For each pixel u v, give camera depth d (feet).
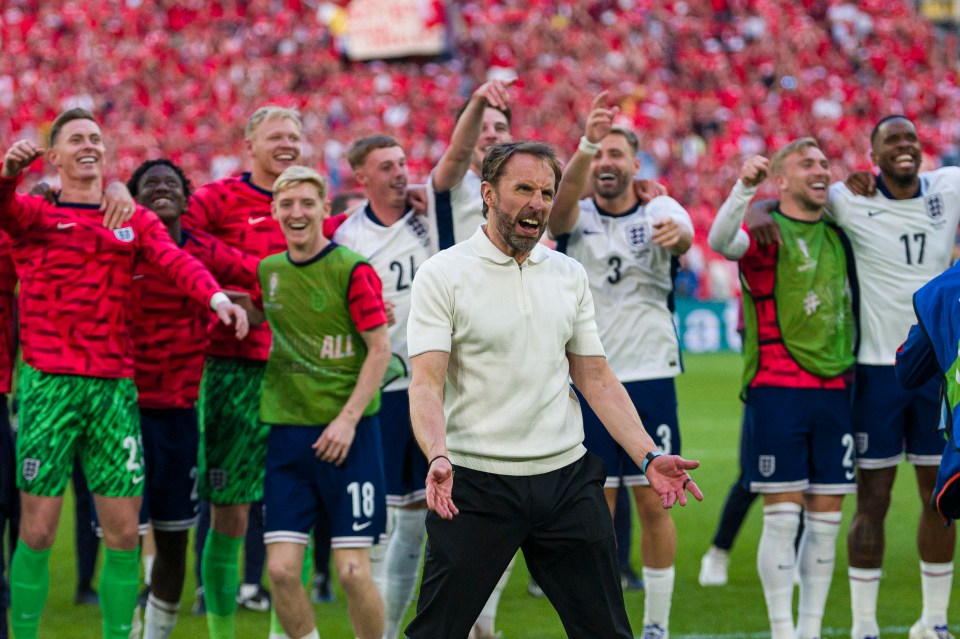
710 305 130.72
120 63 150.61
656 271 33.06
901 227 33.14
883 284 33.04
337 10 164.76
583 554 21.56
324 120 145.69
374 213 34.45
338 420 27.53
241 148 137.59
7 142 142.61
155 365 30.48
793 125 161.99
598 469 22.20
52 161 29.17
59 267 28.32
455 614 21.36
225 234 32.86
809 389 31.53
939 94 173.47
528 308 21.72
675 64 168.66
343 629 35.01
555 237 33.71
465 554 21.31
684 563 44.21
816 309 31.78
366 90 154.81
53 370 28.19
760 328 32.14
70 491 65.16
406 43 163.22
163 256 29.07
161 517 30.60
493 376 21.61
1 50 152.56
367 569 27.76
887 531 49.93
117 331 28.84
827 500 31.63
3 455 29.76
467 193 33.83
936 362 25.39
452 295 21.54
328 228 34.96
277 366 28.48
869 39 179.52
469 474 21.54
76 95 146.20
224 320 27.81
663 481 21.17
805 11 181.78
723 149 154.71
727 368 115.14
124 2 161.17
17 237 28.58
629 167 32.94
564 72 161.89
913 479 63.77
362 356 28.35
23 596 28.27
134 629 32.01
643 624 34.96
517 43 164.86
